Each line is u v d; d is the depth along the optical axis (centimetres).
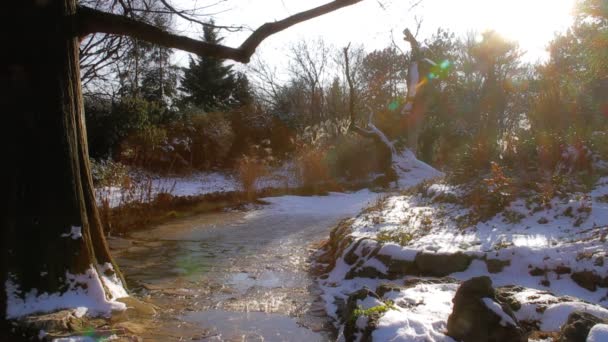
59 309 420
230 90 3253
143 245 823
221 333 424
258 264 686
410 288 448
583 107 953
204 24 596
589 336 258
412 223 713
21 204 428
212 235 912
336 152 1791
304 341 406
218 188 1527
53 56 440
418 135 2170
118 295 477
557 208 630
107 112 1667
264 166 1505
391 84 3356
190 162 1884
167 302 511
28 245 428
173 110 2091
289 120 2406
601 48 782
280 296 535
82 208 462
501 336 302
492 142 954
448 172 1043
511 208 663
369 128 1856
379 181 1691
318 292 548
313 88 3178
